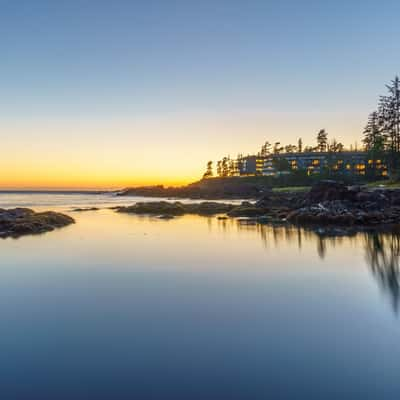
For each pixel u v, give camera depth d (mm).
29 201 78750
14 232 23750
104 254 16219
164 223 32062
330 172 101312
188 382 5352
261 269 13094
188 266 13648
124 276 12062
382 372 5594
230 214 41406
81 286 10773
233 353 6277
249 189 110938
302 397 4965
